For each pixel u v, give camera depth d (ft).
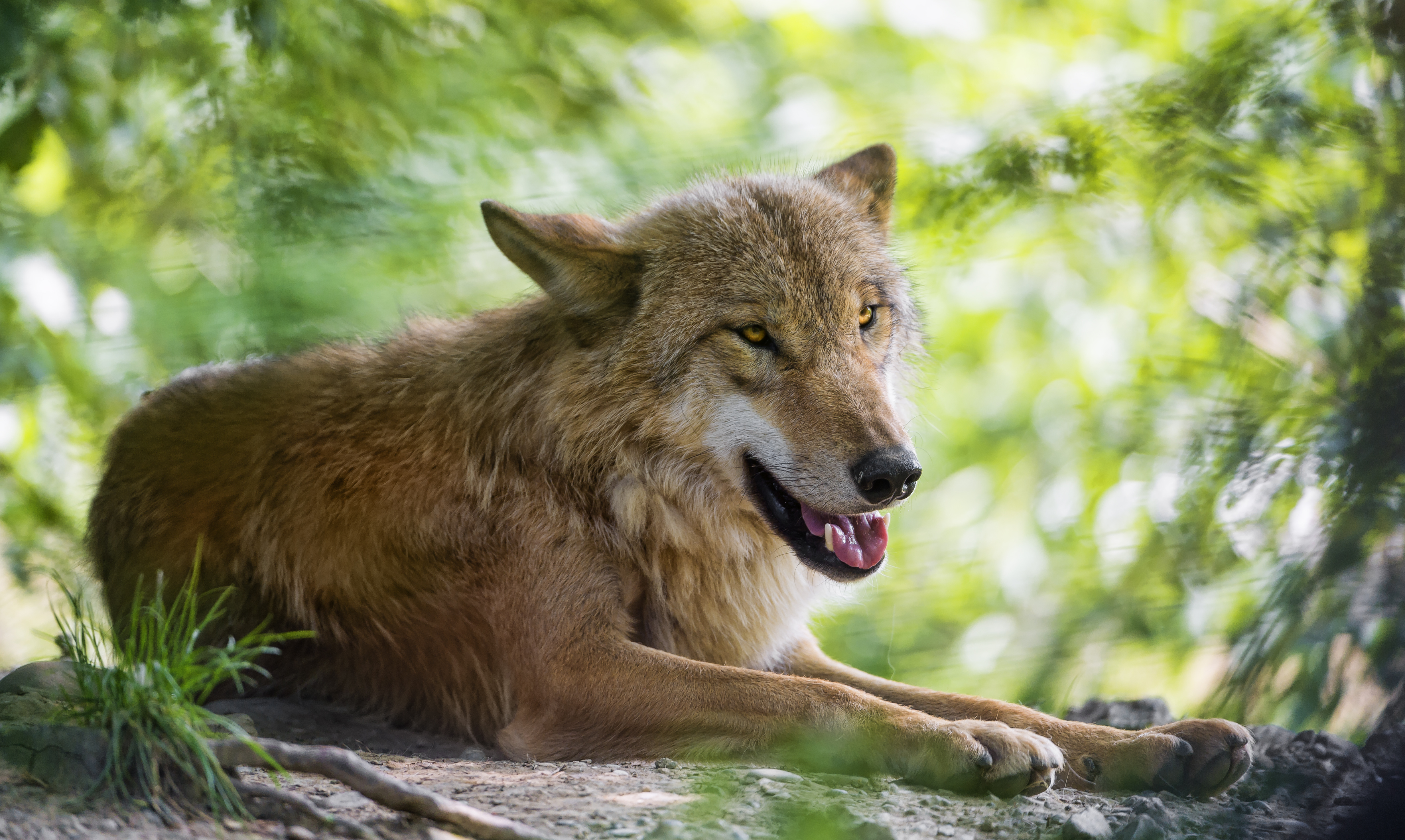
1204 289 41.93
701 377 23.68
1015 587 50.11
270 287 43.32
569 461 23.65
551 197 52.01
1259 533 33.83
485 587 23.68
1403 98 33.01
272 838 14.96
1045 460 55.16
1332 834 17.99
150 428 27.30
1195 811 18.86
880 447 21.95
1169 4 52.37
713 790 18.01
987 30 62.85
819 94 66.54
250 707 24.49
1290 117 34.60
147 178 47.50
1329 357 32.78
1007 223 47.91
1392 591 28.04
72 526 44.42
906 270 28.09
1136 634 39.11
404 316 28.89
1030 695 40.55
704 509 24.31
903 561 52.44
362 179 45.57
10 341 45.01
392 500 24.35
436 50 47.75
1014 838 16.63
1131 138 38.58
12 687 21.09
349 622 24.90
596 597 23.04
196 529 25.82
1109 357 53.83
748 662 25.46
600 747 21.93
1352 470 29.07
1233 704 29.60
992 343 57.67
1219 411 35.86
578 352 24.13
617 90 57.52
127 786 15.66
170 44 42.93
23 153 40.47
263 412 26.25
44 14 38.88
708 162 50.93
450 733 24.82
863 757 19.80
